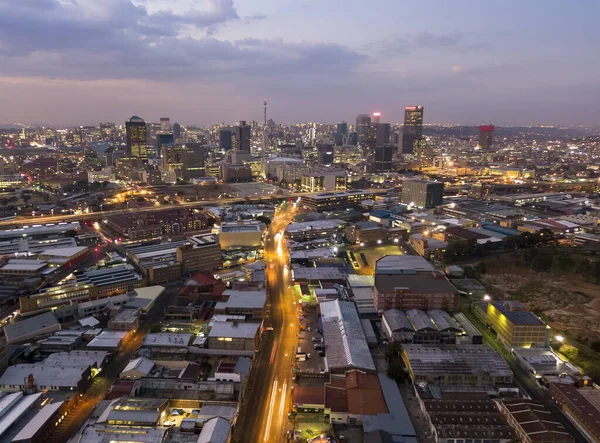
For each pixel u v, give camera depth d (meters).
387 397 166.25
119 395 164.88
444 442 143.75
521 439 145.12
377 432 142.25
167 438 139.25
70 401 164.25
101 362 190.38
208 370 191.25
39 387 170.62
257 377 185.75
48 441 147.12
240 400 166.38
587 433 148.88
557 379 179.62
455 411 157.00
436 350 193.50
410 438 142.25
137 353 199.50
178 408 161.12
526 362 191.38
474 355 189.75
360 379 174.25
